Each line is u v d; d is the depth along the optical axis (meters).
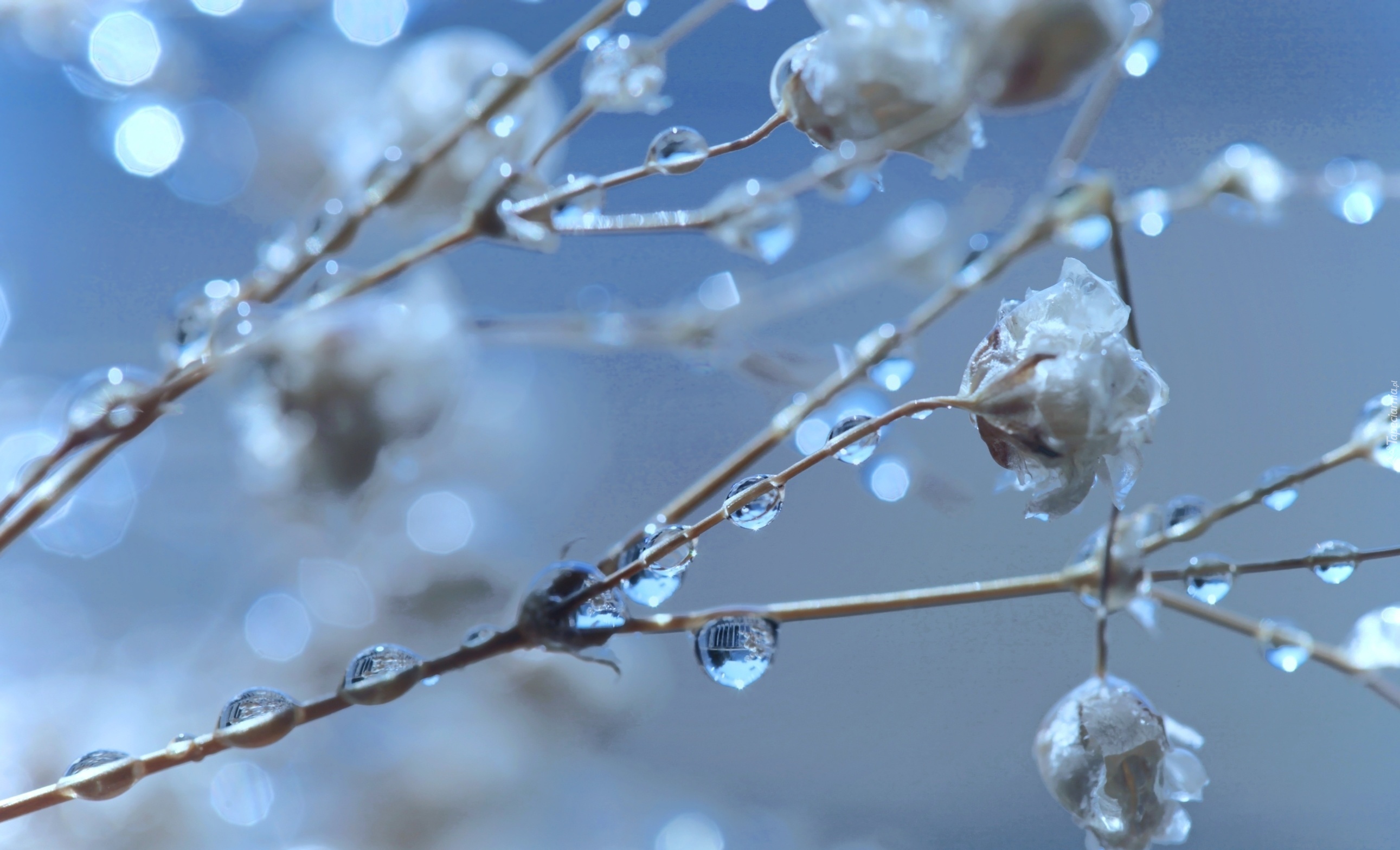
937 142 0.12
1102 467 0.11
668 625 0.12
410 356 0.12
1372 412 0.12
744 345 0.13
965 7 0.11
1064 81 0.11
